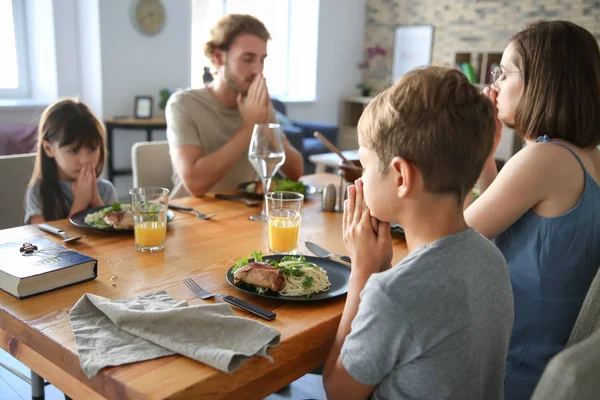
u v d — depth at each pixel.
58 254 1.12
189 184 1.96
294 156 2.20
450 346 0.78
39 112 4.35
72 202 1.84
